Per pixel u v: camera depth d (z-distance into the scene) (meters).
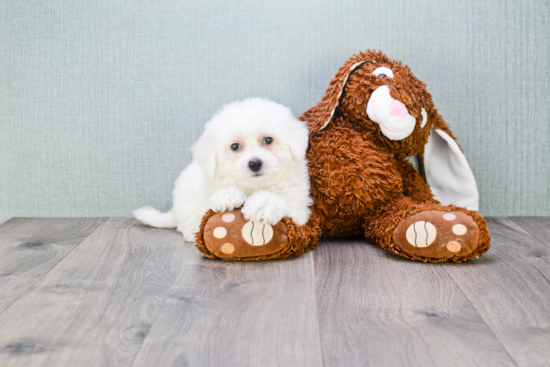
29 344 0.88
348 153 1.47
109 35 1.77
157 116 1.80
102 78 1.79
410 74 1.55
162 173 1.83
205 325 0.95
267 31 1.76
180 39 1.77
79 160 1.83
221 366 0.81
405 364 0.81
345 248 1.45
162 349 0.86
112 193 1.85
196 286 1.15
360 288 1.13
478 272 1.23
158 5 1.75
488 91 1.78
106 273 1.24
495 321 0.96
